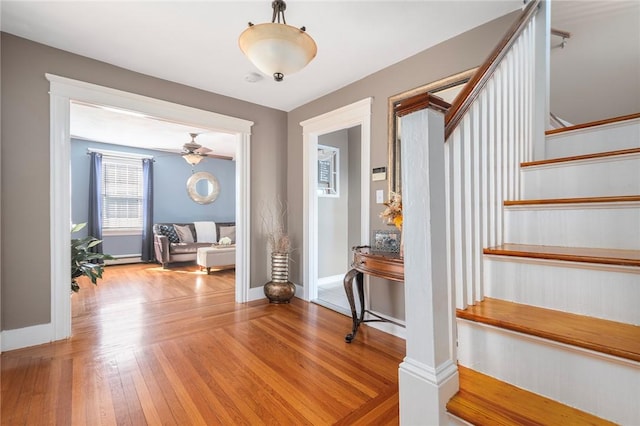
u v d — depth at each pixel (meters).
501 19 2.04
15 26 2.14
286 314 3.10
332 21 2.09
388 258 2.00
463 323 1.16
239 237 3.57
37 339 2.34
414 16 2.04
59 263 2.44
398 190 2.60
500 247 1.37
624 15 2.71
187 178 7.11
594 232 1.28
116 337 2.50
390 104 2.69
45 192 2.38
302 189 3.75
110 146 6.10
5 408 1.57
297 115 3.82
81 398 1.66
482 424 0.86
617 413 0.85
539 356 0.99
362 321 2.54
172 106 3.02
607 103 2.77
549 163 1.58
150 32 2.22
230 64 2.70
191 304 3.46
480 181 1.28
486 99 1.33
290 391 1.74
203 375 1.91
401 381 1.01
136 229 6.42
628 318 1.00
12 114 2.25
